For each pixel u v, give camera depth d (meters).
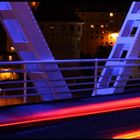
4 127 8.96
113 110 11.46
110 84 15.02
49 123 9.47
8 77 30.56
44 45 11.85
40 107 11.20
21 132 8.43
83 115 10.56
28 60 11.89
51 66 12.23
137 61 15.62
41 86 12.34
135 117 10.60
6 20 11.42
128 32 14.27
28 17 11.49
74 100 12.59
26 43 11.64
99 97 13.46
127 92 14.84
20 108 10.95
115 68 14.45
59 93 12.59
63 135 8.17
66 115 10.44
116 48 14.40
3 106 11.08
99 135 8.32
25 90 11.64
